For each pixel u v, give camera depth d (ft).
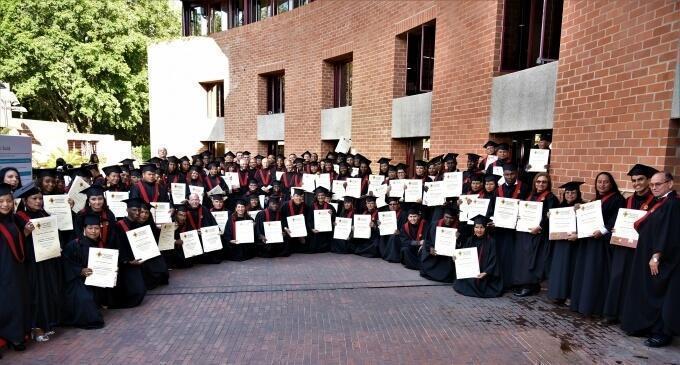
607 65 19.10
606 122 19.16
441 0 31.58
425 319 17.25
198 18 65.26
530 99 24.11
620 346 14.88
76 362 13.80
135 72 82.74
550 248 19.19
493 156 25.07
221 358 14.02
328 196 29.55
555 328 16.43
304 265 25.57
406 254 24.73
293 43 49.83
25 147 24.13
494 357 14.12
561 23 22.44
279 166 38.11
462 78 29.66
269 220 27.63
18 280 14.57
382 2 38.09
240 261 26.53
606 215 16.98
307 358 14.02
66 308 16.47
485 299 19.75
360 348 14.70
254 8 56.03
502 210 20.24
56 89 76.69
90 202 17.94
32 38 70.59
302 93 49.29
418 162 27.91
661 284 14.58
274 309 18.22
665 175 14.74
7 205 14.47
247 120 57.47
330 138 46.24
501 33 26.58
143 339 15.43
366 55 40.55
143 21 85.56
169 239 22.59
